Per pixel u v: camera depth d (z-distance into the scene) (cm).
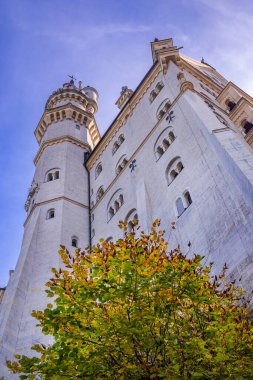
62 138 5119
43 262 3231
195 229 2241
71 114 5675
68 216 3888
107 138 4609
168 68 4047
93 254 1377
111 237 3391
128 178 3597
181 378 1078
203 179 2409
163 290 1255
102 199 3969
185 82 3362
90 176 4688
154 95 4012
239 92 3809
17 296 2831
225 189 2145
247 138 2880
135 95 4362
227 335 1205
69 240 3594
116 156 4169
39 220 3781
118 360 1192
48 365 1211
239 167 2033
